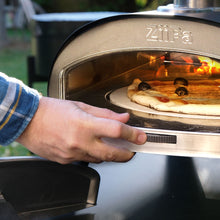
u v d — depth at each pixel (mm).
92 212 900
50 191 925
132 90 1004
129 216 882
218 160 1213
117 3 6812
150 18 816
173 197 967
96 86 999
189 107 901
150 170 1129
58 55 905
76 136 698
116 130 688
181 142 813
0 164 879
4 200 853
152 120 862
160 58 922
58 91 931
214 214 885
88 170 936
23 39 7266
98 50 876
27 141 733
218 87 982
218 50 791
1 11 7090
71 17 2293
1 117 695
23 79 4012
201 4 966
